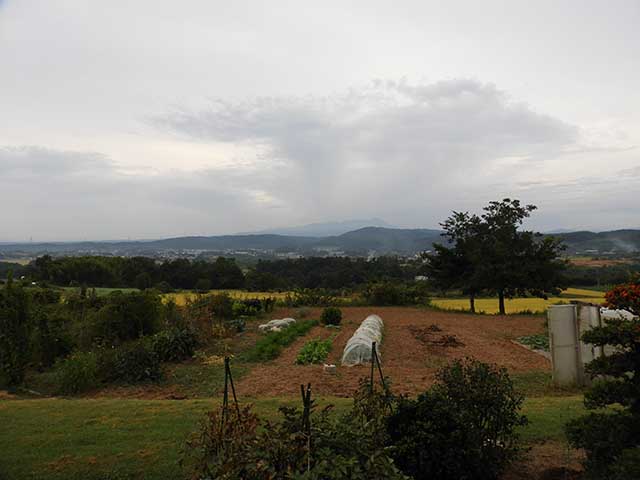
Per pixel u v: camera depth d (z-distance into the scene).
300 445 3.69
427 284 31.97
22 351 11.75
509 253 25.86
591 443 4.57
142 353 12.26
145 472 5.47
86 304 19.95
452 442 4.53
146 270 53.50
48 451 6.18
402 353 14.65
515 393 5.27
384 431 4.59
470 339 17.45
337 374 11.80
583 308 10.31
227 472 3.56
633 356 4.63
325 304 30.75
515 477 5.22
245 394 10.23
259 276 52.16
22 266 51.06
